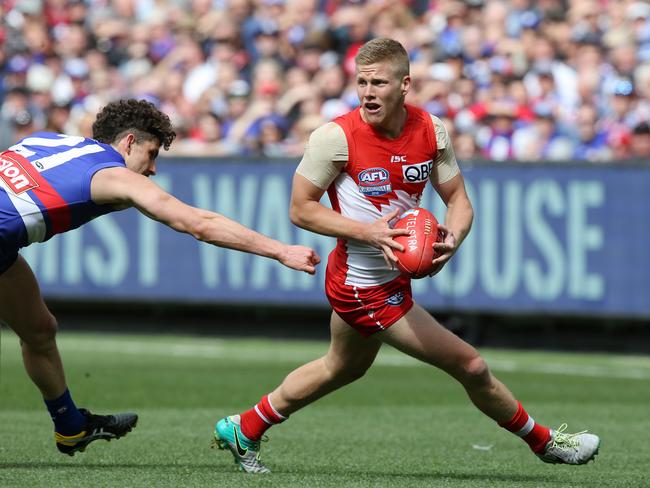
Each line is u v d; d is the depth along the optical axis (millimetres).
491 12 45969
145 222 41125
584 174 37594
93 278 41562
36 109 49156
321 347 39156
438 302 38781
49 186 14594
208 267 40688
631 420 24516
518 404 16109
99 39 51906
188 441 20141
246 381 30281
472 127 42375
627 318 37469
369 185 15516
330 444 20312
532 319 40406
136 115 15562
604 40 45250
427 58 45375
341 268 15734
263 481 15188
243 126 44344
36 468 16281
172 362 34219
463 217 15922
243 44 47938
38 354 16266
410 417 24641
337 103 44500
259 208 39875
